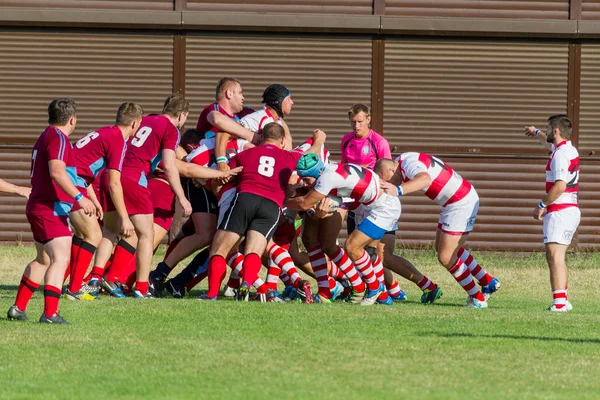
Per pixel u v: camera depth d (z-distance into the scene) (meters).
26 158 68.06
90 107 67.94
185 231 40.81
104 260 37.53
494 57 68.44
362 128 42.16
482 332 27.95
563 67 68.69
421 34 67.88
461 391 19.75
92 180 34.88
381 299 38.34
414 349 24.58
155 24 67.12
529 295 47.56
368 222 36.66
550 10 68.44
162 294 40.03
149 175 39.69
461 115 68.50
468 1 68.25
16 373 21.09
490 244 68.62
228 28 67.38
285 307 33.03
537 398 19.33
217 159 37.66
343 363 22.48
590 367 22.91
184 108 37.34
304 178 36.09
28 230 68.12
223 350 23.95
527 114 68.62
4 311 31.12
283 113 39.75
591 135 68.69
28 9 66.88
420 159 37.56
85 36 67.81
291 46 68.06
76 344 24.58
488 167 68.62
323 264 39.03
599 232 68.38
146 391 19.41
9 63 67.81
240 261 39.75
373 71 68.12
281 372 21.33
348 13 67.88
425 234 67.81
